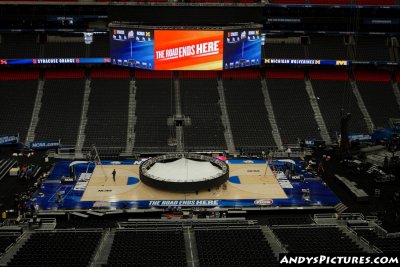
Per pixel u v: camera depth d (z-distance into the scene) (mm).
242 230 46188
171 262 39094
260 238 44281
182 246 42344
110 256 40219
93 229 46719
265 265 38781
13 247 42812
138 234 45094
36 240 43406
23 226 48406
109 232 46188
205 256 40531
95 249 41625
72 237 44281
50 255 40281
